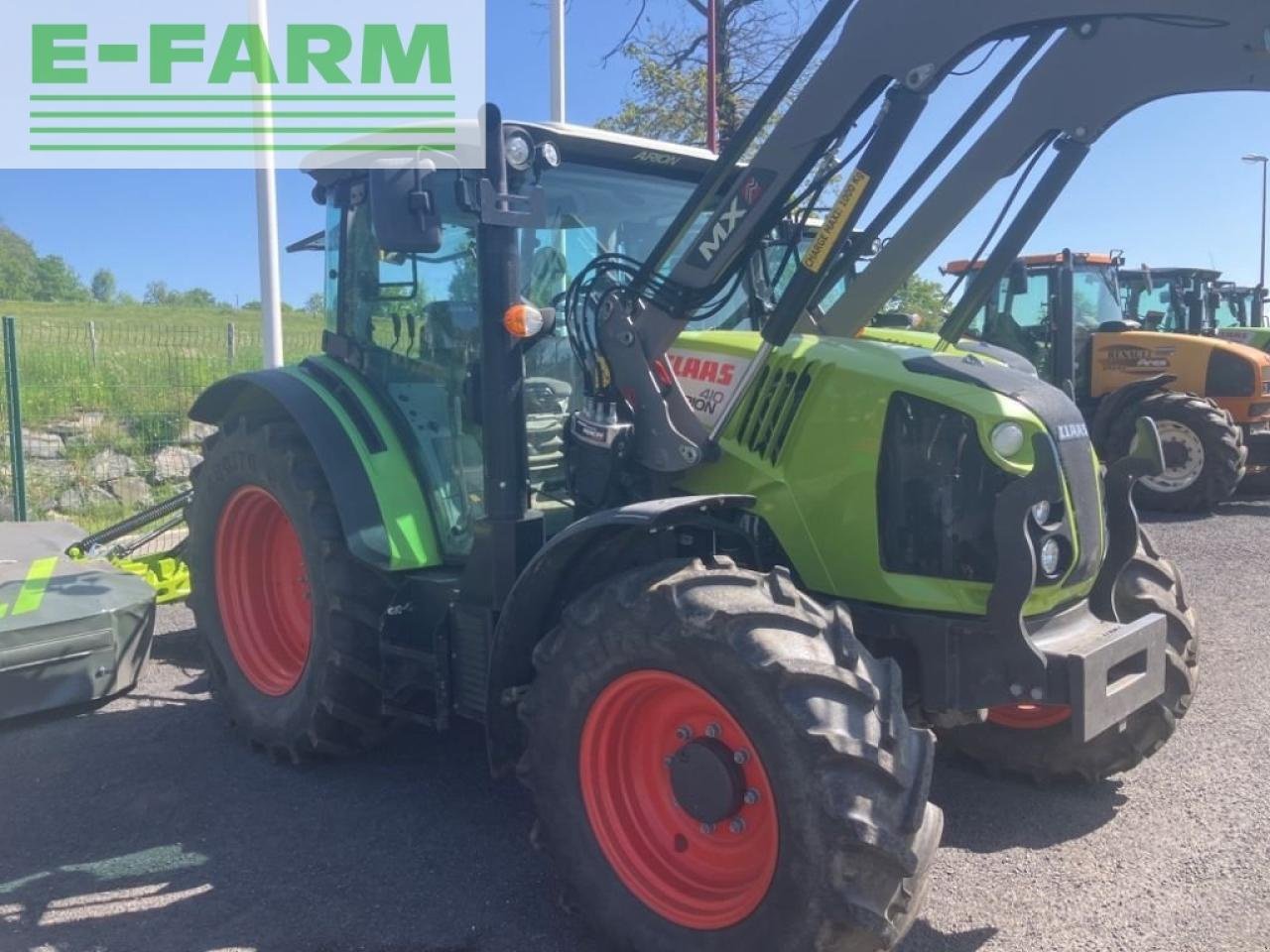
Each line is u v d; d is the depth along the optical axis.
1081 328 11.02
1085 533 3.18
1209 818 3.73
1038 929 3.08
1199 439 9.59
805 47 3.13
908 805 2.51
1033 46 3.41
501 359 3.46
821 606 2.82
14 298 45.53
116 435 9.84
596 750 3.02
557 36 9.34
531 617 3.19
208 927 3.16
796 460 3.29
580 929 3.14
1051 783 3.99
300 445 4.24
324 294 4.62
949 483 3.07
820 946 2.52
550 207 3.92
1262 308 15.45
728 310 4.12
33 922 3.20
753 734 2.62
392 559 3.88
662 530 3.24
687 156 4.13
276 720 4.29
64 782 4.20
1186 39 3.39
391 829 3.78
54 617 4.74
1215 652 5.58
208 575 4.71
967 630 3.01
